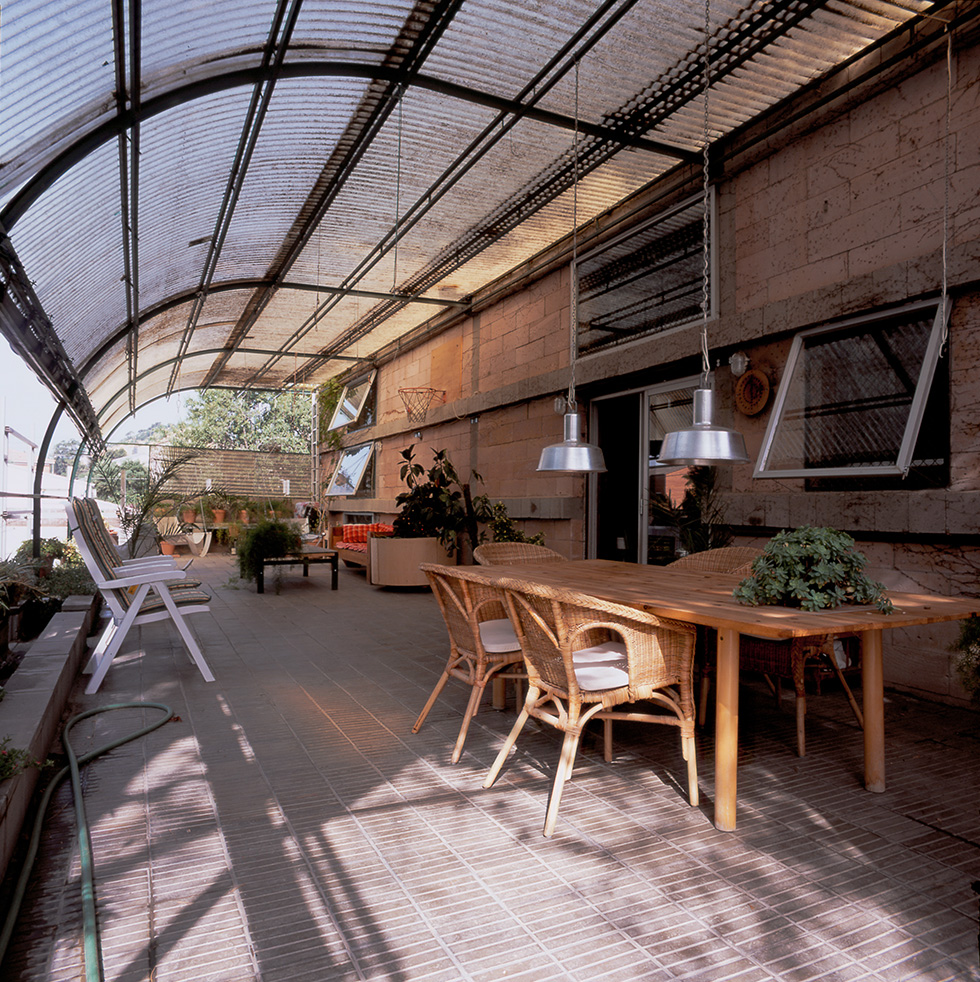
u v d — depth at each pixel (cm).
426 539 898
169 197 568
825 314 478
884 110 448
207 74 418
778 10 400
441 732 348
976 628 378
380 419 1412
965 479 398
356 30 420
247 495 1805
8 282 385
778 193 527
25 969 168
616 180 640
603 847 230
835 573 257
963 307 403
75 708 382
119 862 218
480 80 478
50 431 697
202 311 985
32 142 362
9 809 213
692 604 267
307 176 612
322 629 632
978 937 182
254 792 272
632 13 407
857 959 173
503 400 899
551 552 487
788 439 505
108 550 514
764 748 330
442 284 941
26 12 284
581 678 267
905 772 299
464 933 183
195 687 429
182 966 169
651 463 694
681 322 625
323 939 180
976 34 389
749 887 206
